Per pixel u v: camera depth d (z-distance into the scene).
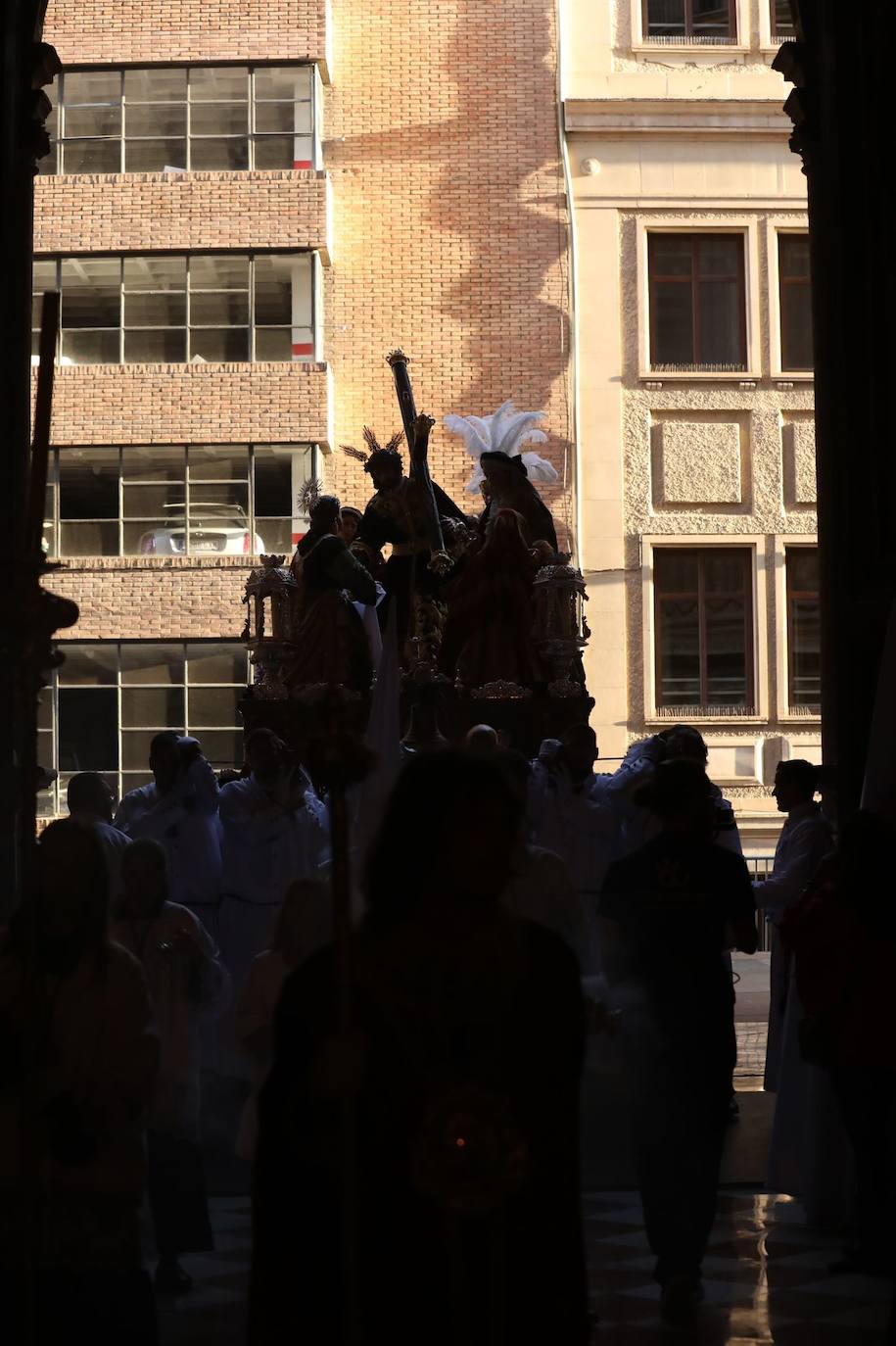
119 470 29.61
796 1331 6.36
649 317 30.11
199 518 29.58
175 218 29.66
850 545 9.91
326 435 29.25
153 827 10.34
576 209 30.11
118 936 7.44
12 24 9.89
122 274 29.91
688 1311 6.61
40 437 4.69
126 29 29.98
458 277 30.11
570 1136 3.46
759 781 29.06
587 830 10.60
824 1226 8.16
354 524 16.33
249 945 10.35
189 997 7.34
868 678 9.70
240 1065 9.37
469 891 3.53
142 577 29.34
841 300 10.02
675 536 29.52
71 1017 4.71
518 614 14.92
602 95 30.14
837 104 10.10
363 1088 3.40
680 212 30.06
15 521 9.65
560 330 29.94
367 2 30.64
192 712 29.34
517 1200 3.39
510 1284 3.36
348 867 3.58
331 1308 3.41
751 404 29.83
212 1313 6.58
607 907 6.99
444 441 29.81
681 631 29.58
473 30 30.50
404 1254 3.36
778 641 29.36
